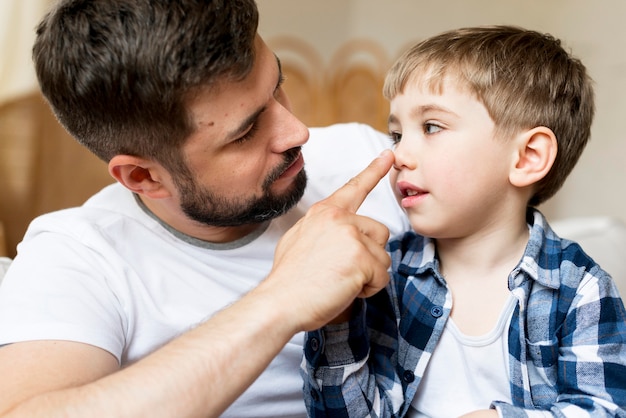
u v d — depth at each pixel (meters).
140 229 0.94
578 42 3.02
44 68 0.83
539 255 0.85
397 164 0.84
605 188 2.83
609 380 0.77
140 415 0.60
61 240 0.90
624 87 2.71
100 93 0.80
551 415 0.75
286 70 3.49
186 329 0.91
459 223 0.83
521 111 0.80
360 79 3.48
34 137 2.58
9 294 0.81
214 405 0.63
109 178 2.74
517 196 0.84
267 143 0.85
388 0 3.89
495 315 0.84
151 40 0.74
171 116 0.78
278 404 0.99
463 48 0.82
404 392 0.88
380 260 0.72
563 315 0.82
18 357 0.73
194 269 0.95
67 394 0.62
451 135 0.80
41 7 2.49
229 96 0.78
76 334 0.76
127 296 0.87
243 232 0.98
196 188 0.86
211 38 0.74
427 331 0.87
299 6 3.92
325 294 0.67
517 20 3.49
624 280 1.46
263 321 0.65
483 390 0.84
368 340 0.88
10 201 2.59
